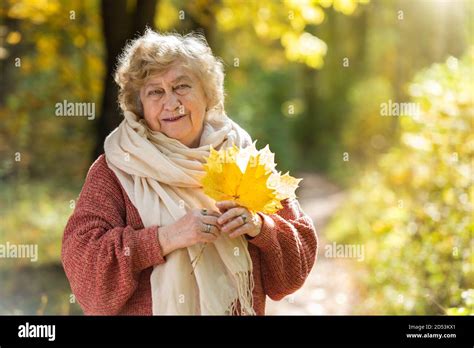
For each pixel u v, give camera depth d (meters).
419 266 8.06
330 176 22.42
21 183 13.82
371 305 8.84
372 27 24.53
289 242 4.23
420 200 9.24
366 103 23.45
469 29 12.41
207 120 4.41
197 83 4.19
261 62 27.78
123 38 11.05
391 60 21.62
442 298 7.37
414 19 17.03
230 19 13.27
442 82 8.99
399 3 19.41
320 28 26.98
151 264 3.97
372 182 13.82
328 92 28.05
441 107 8.65
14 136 15.18
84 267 3.95
